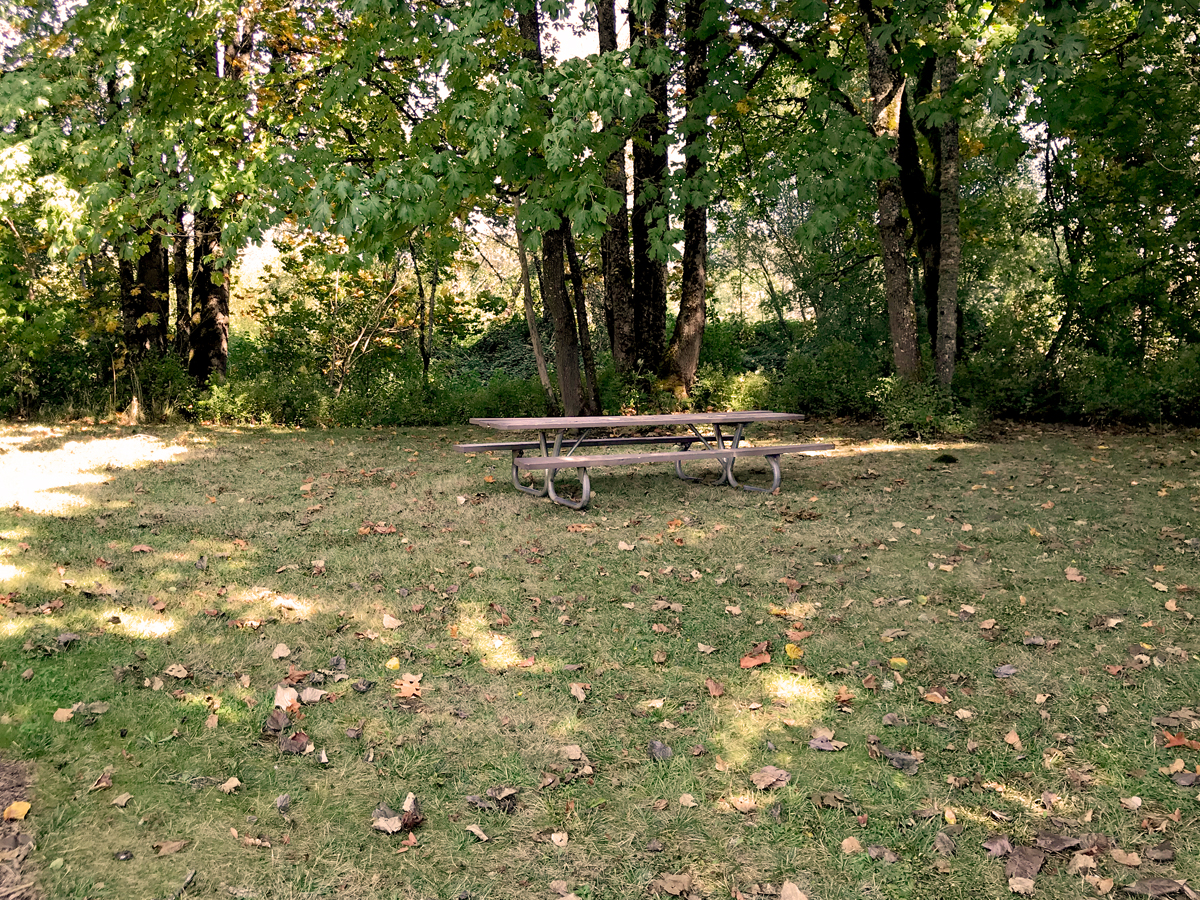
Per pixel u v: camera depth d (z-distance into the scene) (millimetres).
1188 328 13719
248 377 14336
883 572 5082
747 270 23266
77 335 12977
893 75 11961
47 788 2693
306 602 4504
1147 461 8789
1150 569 5059
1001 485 7605
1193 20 11516
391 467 8578
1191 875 2406
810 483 7828
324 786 2834
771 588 4828
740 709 3410
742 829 2645
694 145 7871
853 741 3166
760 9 10852
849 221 15977
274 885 2334
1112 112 11758
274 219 7977
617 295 13711
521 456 7438
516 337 23031
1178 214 13227
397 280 15242
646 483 7863
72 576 4703
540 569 5145
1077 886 2381
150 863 2387
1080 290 13977
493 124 6621
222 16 10008
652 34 11039
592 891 2357
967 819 2689
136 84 9367
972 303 20000
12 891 2225
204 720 3203
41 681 3400
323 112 8180
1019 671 3721
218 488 7301
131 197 9055
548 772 2949
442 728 3234
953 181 11234
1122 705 3400
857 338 18688
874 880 2412
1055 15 4684
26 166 8852
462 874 2422
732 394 13766
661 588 4832
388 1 7539
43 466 8180
